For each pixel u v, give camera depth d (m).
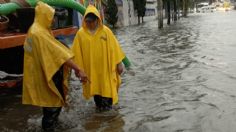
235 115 6.68
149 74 10.53
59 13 10.59
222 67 10.89
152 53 14.70
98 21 7.14
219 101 7.54
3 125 6.95
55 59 5.98
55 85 6.20
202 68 10.90
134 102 7.84
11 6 8.84
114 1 41.25
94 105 7.78
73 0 10.66
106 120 6.83
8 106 8.21
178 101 7.71
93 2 13.97
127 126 6.46
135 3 50.94
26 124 6.93
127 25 47.41
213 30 25.47
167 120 6.63
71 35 10.50
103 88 7.12
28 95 6.11
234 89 8.39
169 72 10.66
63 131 6.38
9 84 8.71
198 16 62.66
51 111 6.33
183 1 62.81
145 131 6.19
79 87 9.49
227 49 14.49
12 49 8.87
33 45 6.03
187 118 6.67
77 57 7.12
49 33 6.18
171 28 32.19
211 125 6.27
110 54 7.10
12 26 9.09
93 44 7.11
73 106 7.76
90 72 7.11
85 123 6.72
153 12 64.94
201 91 8.36
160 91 8.59
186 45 16.83
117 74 7.23
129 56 14.07
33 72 6.07
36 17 6.18
